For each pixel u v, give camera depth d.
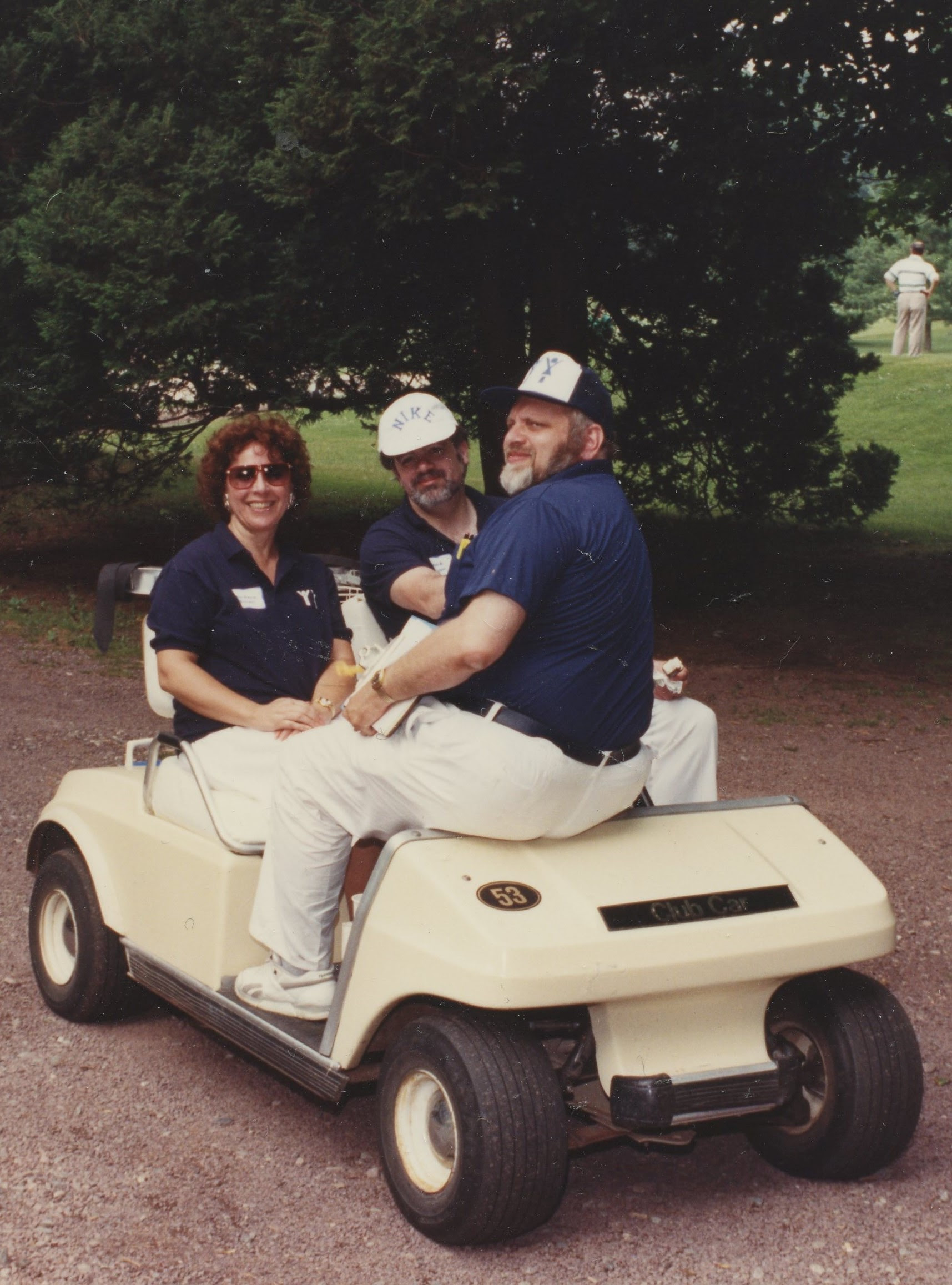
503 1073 2.83
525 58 8.89
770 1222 3.12
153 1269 2.83
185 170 9.63
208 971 3.50
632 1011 2.91
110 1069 3.80
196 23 10.48
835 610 12.52
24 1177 3.18
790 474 13.75
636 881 3.01
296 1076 3.19
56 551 14.71
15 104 11.49
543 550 2.93
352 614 4.48
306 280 9.86
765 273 12.86
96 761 7.20
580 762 3.03
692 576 13.45
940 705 9.19
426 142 8.98
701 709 3.88
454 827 3.06
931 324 30.45
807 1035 3.29
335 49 8.84
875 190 14.45
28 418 11.29
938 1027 4.28
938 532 16.58
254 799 3.68
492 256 10.91
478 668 2.92
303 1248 2.94
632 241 12.64
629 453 13.87
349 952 3.06
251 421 4.12
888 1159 3.25
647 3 9.56
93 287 9.73
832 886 3.16
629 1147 3.53
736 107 9.89
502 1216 2.82
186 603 3.98
